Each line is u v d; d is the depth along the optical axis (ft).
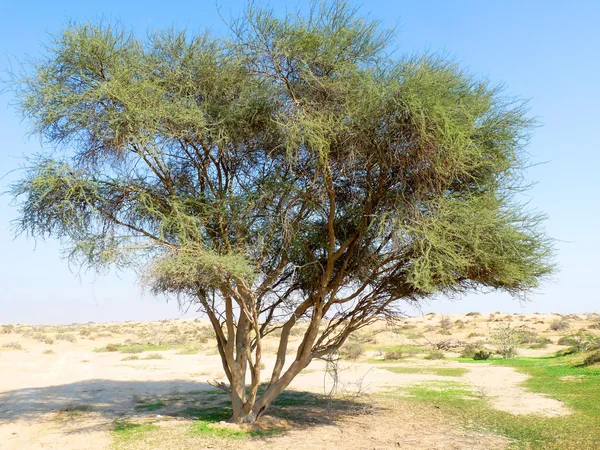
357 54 35.19
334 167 35.91
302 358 42.01
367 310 42.75
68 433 40.14
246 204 37.04
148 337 185.68
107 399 58.95
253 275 36.01
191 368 93.76
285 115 33.99
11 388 68.85
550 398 52.39
